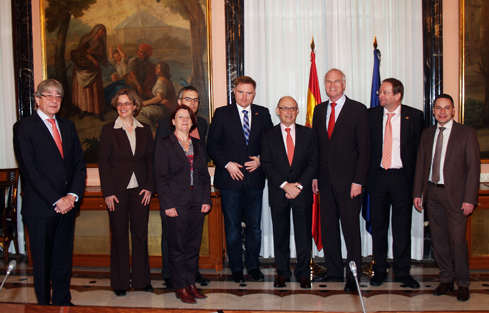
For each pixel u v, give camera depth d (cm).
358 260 302
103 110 402
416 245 376
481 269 343
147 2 394
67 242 268
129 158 295
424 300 281
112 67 399
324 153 308
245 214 330
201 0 389
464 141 279
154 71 395
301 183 301
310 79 369
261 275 330
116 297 298
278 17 387
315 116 320
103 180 290
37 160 252
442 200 287
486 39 369
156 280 337
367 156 297
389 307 270
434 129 296
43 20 405
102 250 365
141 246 301
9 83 417
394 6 377
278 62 388
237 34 382
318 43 386
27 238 378
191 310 159
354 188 296
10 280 342
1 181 389
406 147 305
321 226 318
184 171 276
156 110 396
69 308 162
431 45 370
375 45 364
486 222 335
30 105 411
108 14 398
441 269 297
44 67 407
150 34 394
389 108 310
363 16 381
